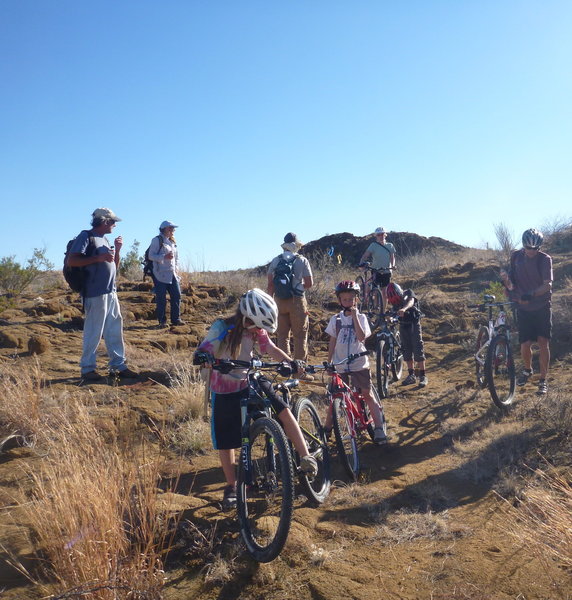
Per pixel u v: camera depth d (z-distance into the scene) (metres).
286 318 8.21
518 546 4.11
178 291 10.99
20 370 7.43
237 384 4.46
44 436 5.53
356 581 3.78
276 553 3.80
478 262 15.84
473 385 8.05
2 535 4.16
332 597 3.61
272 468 4.36
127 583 3.55
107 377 7.53
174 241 10.97
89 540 3.56
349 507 4.79
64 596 3.32
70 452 4.60
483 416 6.89
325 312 12.39
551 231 16.91
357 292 5.93
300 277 8.05
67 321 10.57
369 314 12.09
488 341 7.22
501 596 3.58
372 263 12.75
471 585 3.70
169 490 4.72
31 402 5.90
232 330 4.38
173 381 7.49
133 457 5.09
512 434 6.06
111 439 5.75
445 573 3.83
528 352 7.70
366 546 4.22
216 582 3.81
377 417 5.96
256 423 4.16
